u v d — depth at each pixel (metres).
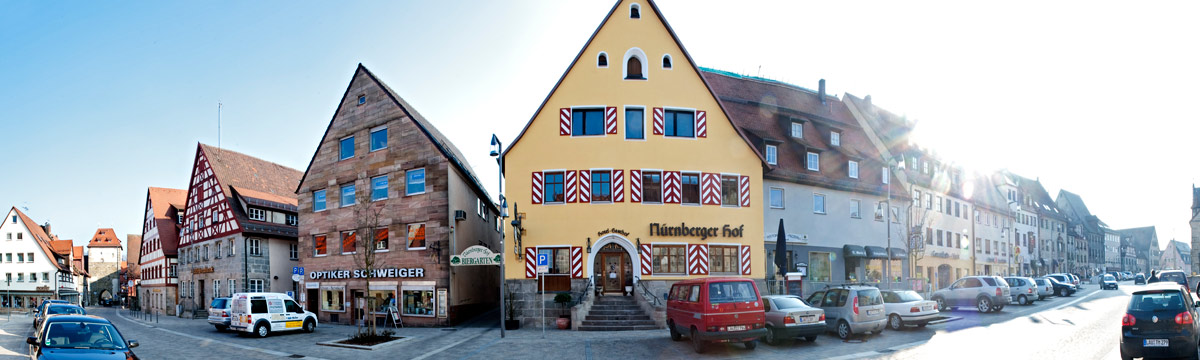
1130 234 147.88
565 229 27.19
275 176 50.84
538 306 26.50
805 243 34.31
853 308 19.34
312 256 34.56
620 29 28.64
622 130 27.83
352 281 31.97
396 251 30.39
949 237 48.38
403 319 29.75
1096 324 22.48
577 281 26.75
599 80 28.14
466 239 32.69
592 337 21.61
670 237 27.55
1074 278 58.94
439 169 29.66
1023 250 66.94
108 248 99.56
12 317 52.50
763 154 33.84
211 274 44.94
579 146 27.67
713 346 18.58
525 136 27.89
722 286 17.14
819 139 38.97
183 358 19.17
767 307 18.84
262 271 42.22
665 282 27.28
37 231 80.25
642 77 28.45
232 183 45.41
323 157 34.62
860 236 37.56
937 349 17.27
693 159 28.25
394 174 31.02
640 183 27.61
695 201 28.25
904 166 43.97
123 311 63.34
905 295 22.00
